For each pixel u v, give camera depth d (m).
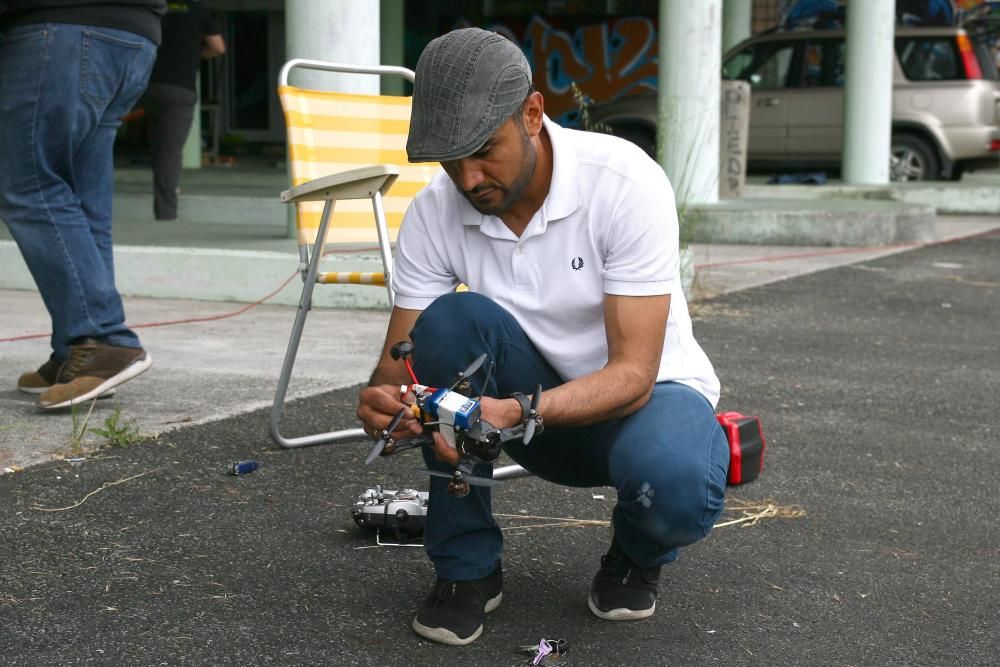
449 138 2.19
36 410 4.21
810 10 20.22
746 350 5.81
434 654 2.52
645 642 2.61
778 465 3.92
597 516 3.38
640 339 2.41
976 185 13.56
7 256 7.11
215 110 19.53
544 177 2.44
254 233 7.96
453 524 2.59
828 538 3.27
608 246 2.43
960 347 6.01
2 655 2.45
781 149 15.17
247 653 2.50
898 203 11.38
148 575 2.87
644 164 2.46
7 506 3.26
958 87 14.54
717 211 10.33
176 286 6.87
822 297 7.48
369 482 3.60
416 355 2.47
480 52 2.20
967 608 2.83
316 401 4.46
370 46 7.34
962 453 4.12
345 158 4.34
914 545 3.23
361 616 2.70
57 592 2.76
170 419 4.15
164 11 4.27
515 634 2.63
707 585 2.93
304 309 3.77
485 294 2.56
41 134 3.99
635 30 20.36
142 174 13.07
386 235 3.70
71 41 3.97
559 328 2.52
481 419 2.15
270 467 3.69
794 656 2.57
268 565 2.96
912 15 20.11
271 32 20.86
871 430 4.38
